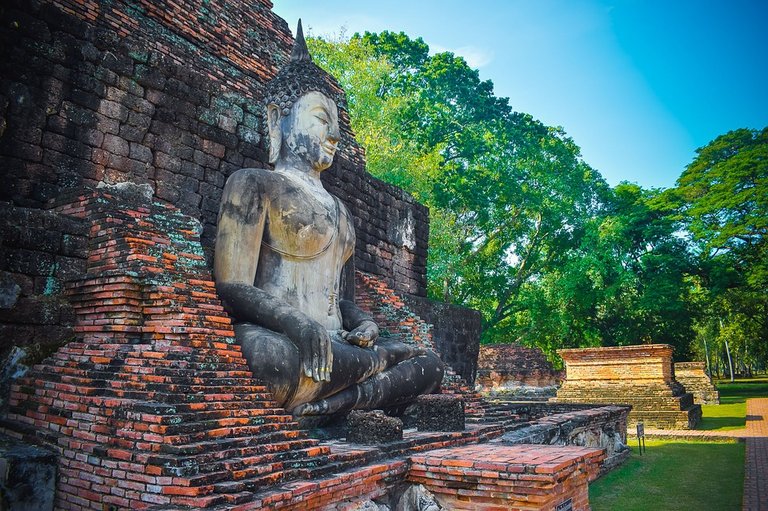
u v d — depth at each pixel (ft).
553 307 103.65
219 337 17.89
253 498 13.44
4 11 20.79
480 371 91.81
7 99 20.58
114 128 23.70
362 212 38.58
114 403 14.82
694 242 113.50
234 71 37.58
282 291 22.95
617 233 99.66
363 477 16.67
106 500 13.85
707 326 151.74
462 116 107.65
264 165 29.73
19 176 20.74
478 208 95.86
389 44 108.37
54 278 18.88
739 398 105.81
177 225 20.47
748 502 28.60
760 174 108.17
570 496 19.03
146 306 17.66
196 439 14.39
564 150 102.83
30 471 14.48
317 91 25.55
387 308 32.32
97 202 19.98
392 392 24.57
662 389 67.62
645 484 33.73
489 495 17.56
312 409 20.92
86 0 28.68
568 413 38.91
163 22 33.40
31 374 17.56
